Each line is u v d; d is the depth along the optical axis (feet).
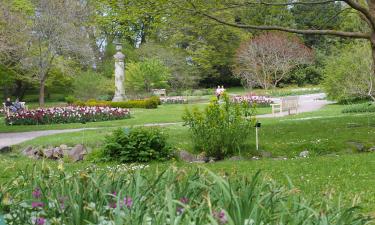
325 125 52.42
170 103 127.03
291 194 12.14
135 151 39.17
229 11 46.91
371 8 44.60
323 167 32.04
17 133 64.54
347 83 85.71
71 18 113.09
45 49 111.86
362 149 41.37
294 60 148.77
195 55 85.71
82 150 43.34
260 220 9.95
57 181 13.00
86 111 80.79
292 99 85.15
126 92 131.13
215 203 10.65
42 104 116.88
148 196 11.37
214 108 40.98
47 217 10.89
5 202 11.37
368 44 82.02
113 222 10.13
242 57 145.38
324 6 58.34
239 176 13.52
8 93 154.71
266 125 55.57
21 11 104.53
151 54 153.07
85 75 126.11
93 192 11.62
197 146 41.27
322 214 10.11
